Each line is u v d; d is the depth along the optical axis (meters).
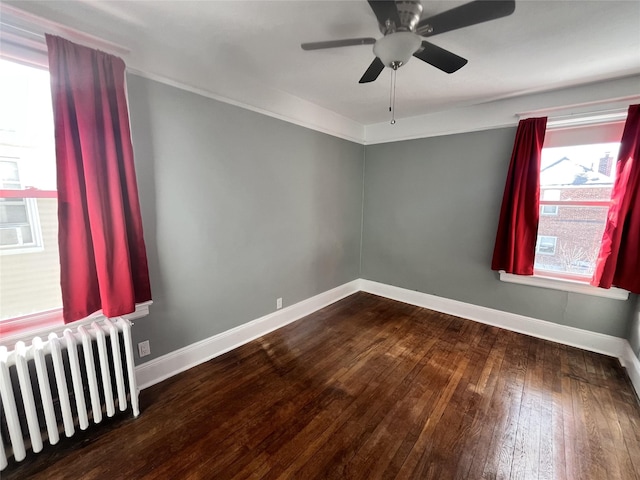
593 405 1.92
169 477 1.41
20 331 1.53
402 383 2.15
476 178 3.13
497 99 2.87
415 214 3.63
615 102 2.32
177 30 1.71
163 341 2.15
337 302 3.83
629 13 1.51
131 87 1.83
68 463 1.47
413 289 3.76
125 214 1.77
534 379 2.20
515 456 1.55
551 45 1.85
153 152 1.96
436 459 1.53
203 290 2.36
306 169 3.15
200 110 2.18
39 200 1.60
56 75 1.45
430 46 1.51
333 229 3.66
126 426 1.71
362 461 1.51
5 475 1.40
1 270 1.52
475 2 1.15
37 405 1.49
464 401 1.96
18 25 1.38
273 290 2.97
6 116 1.47
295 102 2.89
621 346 2.47
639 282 2.23
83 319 1.70
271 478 1.42
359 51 1.97
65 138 1.51
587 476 1.44
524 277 2.88
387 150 3.78
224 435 1.66
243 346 2.67
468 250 3.27
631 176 2.22
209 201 2.32
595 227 2.55
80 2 1.43
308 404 1.92
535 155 2.64
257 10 1.52
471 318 3.30
